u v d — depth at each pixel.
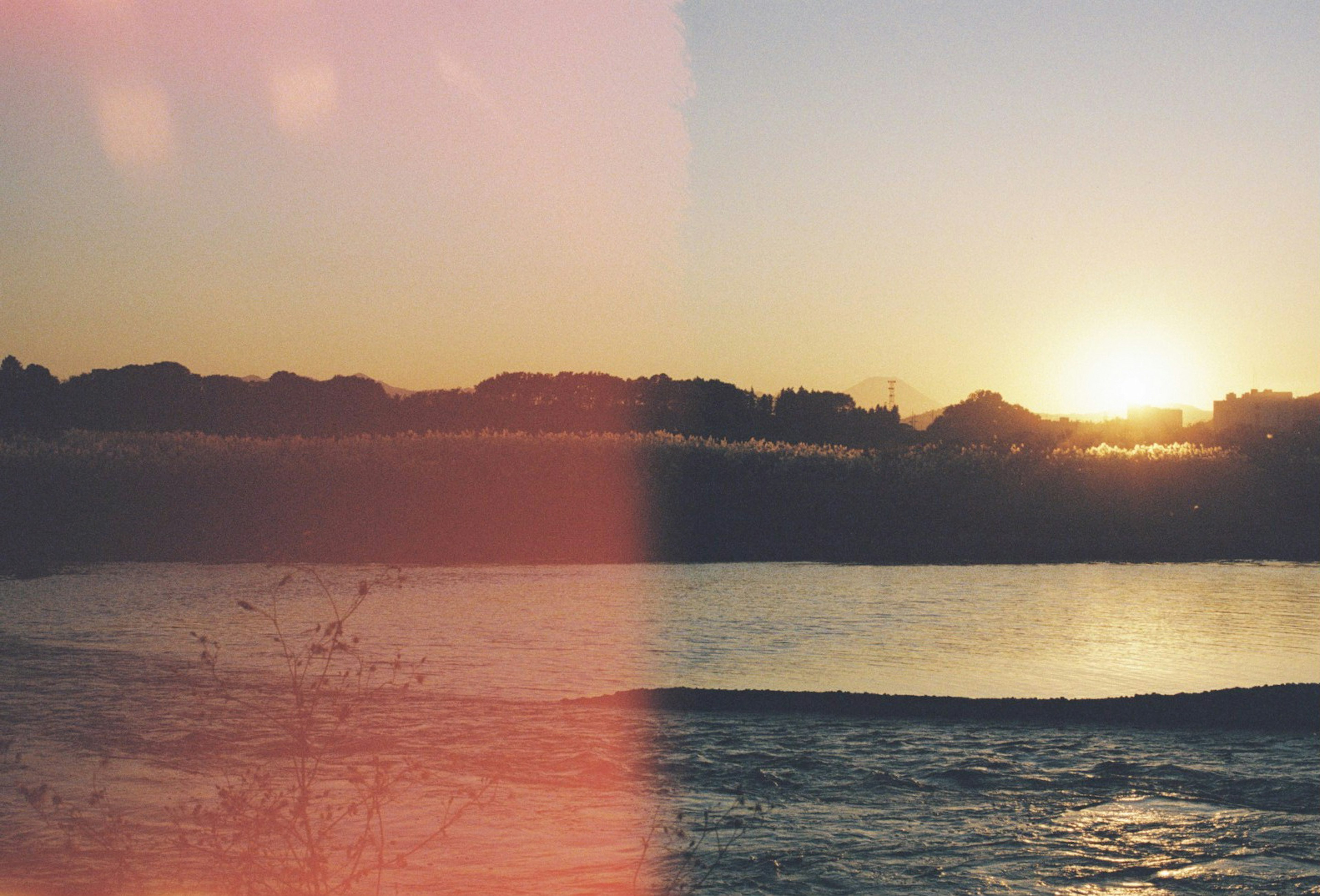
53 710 9.30
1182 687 11.30
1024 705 9.70
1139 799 6.99
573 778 7.43
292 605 16.97
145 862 5.44
